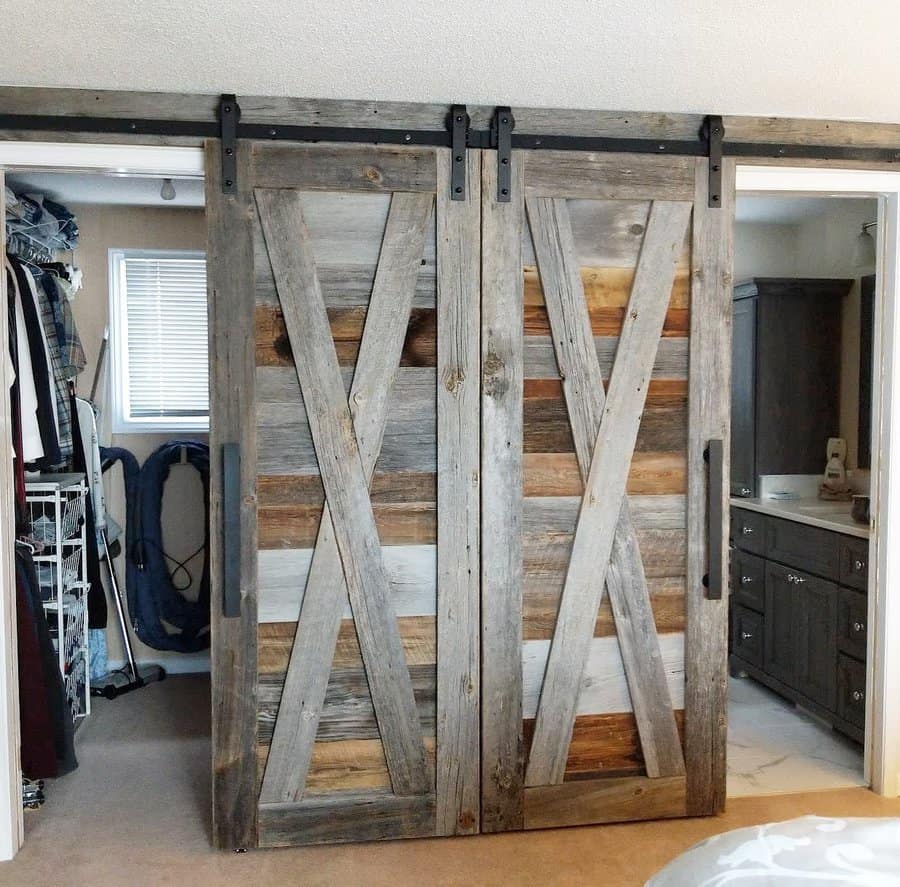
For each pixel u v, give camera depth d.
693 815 3.04
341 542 2.82
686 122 2.94
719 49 2.43
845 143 3.03
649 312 2.93
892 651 3.20
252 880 2.67
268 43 2.37
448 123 2.81
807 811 3.09
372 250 2.80
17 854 2.83
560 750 2.96
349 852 2.84
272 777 2.83
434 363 2.85
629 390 2.93
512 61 2.49
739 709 4.18
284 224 2.75
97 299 4.51
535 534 2.93
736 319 4.79
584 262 2.90
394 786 2.89
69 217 4.09
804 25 2.28
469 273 2.83
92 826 3.02
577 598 2.94
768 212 4.73
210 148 2.72
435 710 2.90
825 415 4.66
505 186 2.83
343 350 2.81
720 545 2.99
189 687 4.50
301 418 2.80
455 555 2.87
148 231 4.54
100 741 3.79
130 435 4.64
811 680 3.92
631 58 2.48
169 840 2.92
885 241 3.18
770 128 2.98
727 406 2.99
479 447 2.87
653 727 3.00
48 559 3.61
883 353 3.20
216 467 2.77
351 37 2.34
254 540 2.79
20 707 3.02
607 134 2.89
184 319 4.63
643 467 2.97
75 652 3.99
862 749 3.69
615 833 2.95
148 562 4.52
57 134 2.68
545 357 2.90
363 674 2.87
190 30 2.29
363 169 2.78
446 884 2.63
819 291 4.59
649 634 2.99
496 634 2.90
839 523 3.72
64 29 2.28
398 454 2.84
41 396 3.50
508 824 2.95
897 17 2.23
